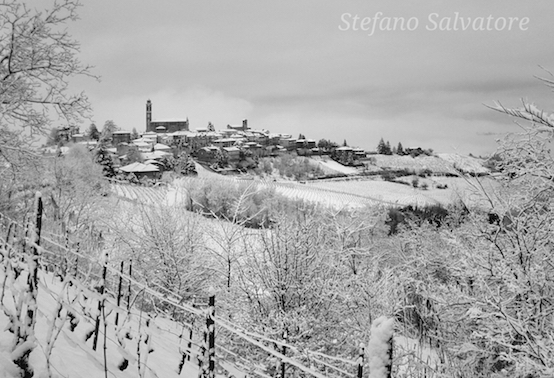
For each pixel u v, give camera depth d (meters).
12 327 4.18
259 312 12.60
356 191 90.25
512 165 9.34
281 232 12.85
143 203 16.16
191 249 14.65
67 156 28.53
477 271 9.80
